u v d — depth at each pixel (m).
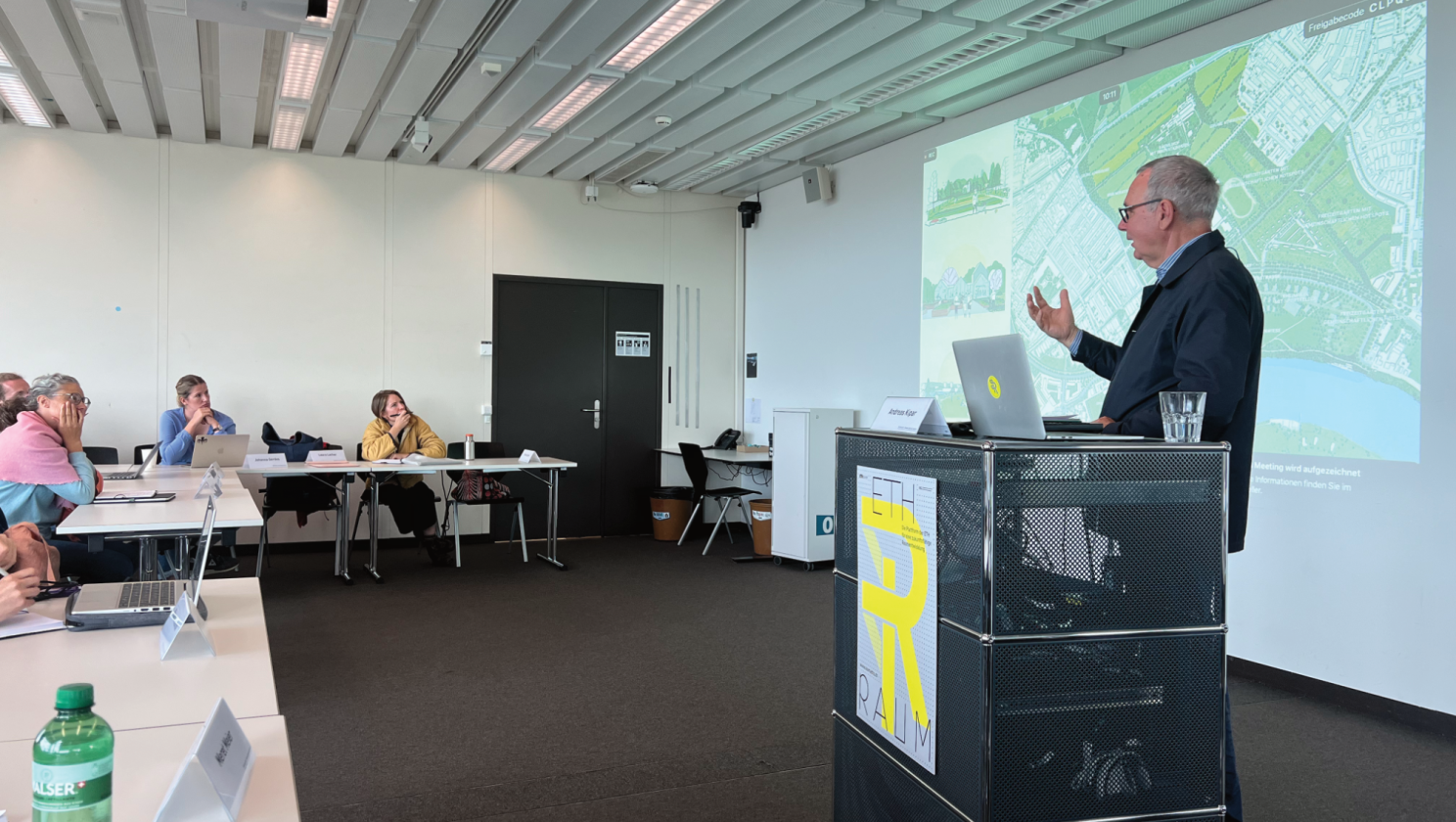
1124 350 2.31
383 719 3.42
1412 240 3.46
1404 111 3.49
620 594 5.71
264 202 6.98
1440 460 3.39
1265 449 4.02
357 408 7.26
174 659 1.63
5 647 1.70
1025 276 5.25
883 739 1.97
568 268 7.96
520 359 7.82
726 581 6.15
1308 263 3.83
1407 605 3.50
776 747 3.19
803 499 6.58
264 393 6.99
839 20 4.43
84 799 0.91
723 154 7.04
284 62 5.15
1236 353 1.97
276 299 7.01
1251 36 4.06
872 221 6.72
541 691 3.78
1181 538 1.68
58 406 3.78
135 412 6.63
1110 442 1.65
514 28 4.61
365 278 7.28
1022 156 5.31
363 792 2.78
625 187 8.16
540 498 7.96
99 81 5.93
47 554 2.19
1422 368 3.44
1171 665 1.68
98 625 1.83
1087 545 1.63
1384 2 3.55
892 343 6.47
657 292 8.33
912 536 1.84
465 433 7.62
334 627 4.80
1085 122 4.88
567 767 2.99
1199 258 2.12
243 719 1.34
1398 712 3.53
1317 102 3.79
